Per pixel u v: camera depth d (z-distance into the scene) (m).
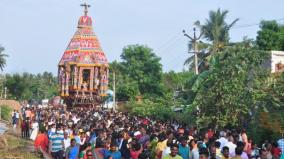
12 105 57.81
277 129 22.55
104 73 63.62
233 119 24.25
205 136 16.64
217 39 52.50
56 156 19.31
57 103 68.56
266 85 24.36
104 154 14.88
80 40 64.50
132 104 52.19
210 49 48.72
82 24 65.62
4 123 43.22
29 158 21.97
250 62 25.11
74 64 62.69
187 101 31.77
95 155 14.93
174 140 14.87
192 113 28.16
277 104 22.78
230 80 24.62
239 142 13.22
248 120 24.47
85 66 62.75
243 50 25.33
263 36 43.84
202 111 25.38
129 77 70.56
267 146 14.89
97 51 64.19
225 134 17.12
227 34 53.25
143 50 71.38
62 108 53.62
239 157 12.52
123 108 53.28
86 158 14.50
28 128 31.67
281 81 23.39
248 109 24.11
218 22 53.28
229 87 24.44
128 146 15.72
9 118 48.72
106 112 43.19
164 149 14.39
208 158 12.70
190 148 14.09
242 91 24.41
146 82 69.69
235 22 53.72
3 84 87.19
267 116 23.09
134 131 20.36
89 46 64.19
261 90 23.84
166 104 43.47
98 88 63.19
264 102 23.23
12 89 96.31
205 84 26.09
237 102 24.22
